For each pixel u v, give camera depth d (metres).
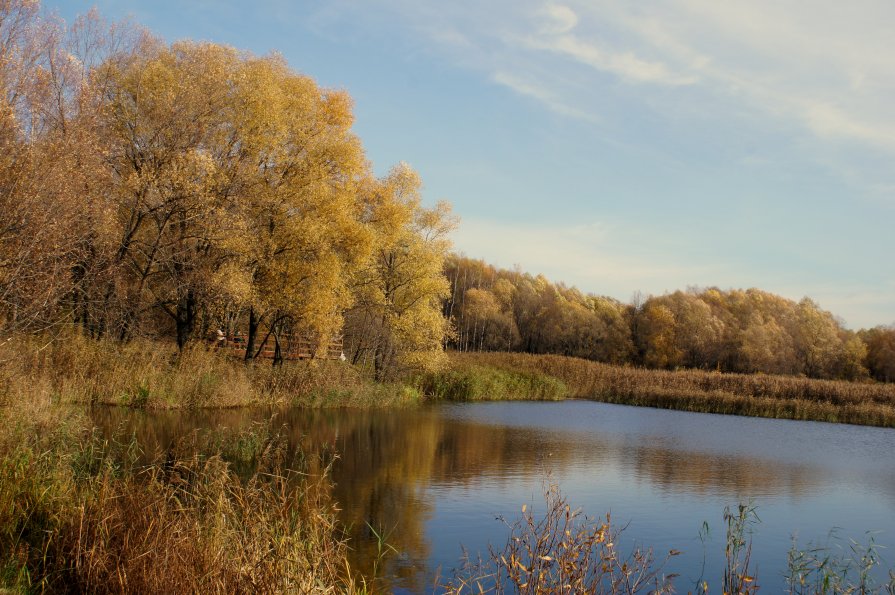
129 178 22.20
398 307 36.22
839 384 47.84
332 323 28.70
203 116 24.34
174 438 15.78
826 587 8.95
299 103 28.02
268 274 27.44
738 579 8.80
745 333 84.44
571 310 91.31
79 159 17.98
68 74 21.31
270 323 30.02
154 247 23.91
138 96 23.62
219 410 22.06
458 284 97.00
